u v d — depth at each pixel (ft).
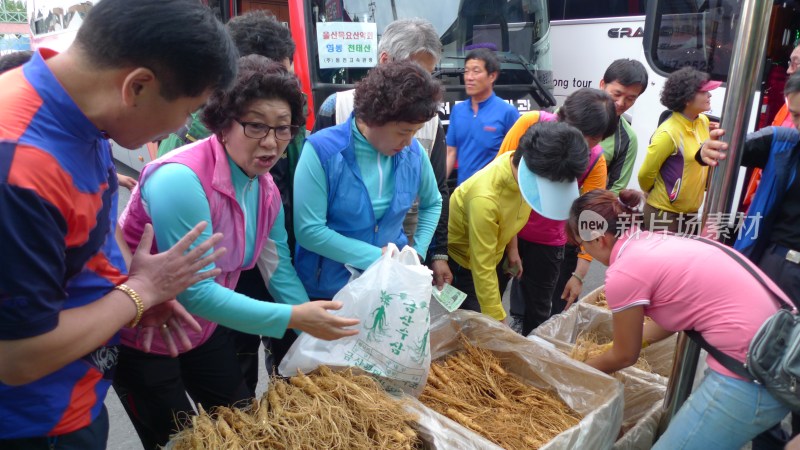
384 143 6.24
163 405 5.82
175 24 3.25
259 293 7.46
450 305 7.50
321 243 6.42
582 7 19.27
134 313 3.91
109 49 3.25
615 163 12.06
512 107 13.42
